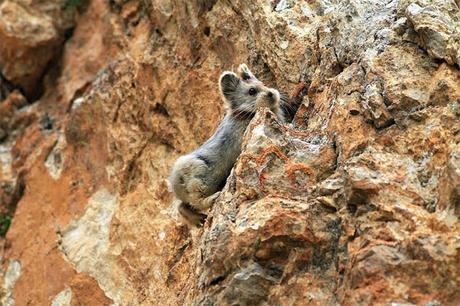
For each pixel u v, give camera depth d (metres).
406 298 14.43
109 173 27.09
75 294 25.33
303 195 16.80
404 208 15.30
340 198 16.09
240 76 21.11
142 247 24.30
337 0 22.36
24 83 34.31
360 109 17.55
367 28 19.55
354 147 16.97
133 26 30.20
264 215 16.27
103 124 27.88
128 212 25.48
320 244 15.90
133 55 28.34
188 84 25.09
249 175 17.27
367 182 15.67
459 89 16.80
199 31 25.12
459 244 14.51
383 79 17.69
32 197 29.62
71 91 32.31
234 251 16.14
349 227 15.68
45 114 32.81
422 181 15.91
